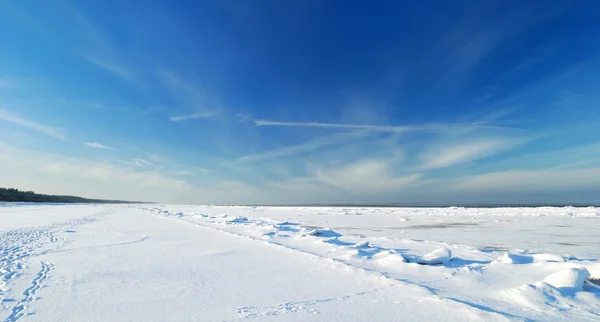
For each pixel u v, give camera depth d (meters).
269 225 14.06
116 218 22.23
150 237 10.73
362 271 5.20
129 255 7.33
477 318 3.21
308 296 4.07
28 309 3.76
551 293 3.73
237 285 4.68
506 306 3.56
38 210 37.34
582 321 3.11
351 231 12.94
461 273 4.93
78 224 16.88
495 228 13.59
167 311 3.65
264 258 6.64
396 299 3.86
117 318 3.46
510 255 5.77
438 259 5.76
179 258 6.87
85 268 5.98
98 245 8.99
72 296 4.25
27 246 8.93
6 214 27.83
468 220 18.17
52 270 5.85
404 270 5.29
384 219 19.94
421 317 3.29
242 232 11.56
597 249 8.16
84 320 3.41
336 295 4.08
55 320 3.42
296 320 3.30
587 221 16.25
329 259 6.19
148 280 5.05
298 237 9.42
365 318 3.31
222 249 7.94
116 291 4.47
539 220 17.25
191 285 4.73
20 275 5.46
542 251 7.89
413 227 14.55
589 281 4.36
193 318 3.42
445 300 3.71
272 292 4.29
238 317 3.43
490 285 4.41
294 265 5.91
